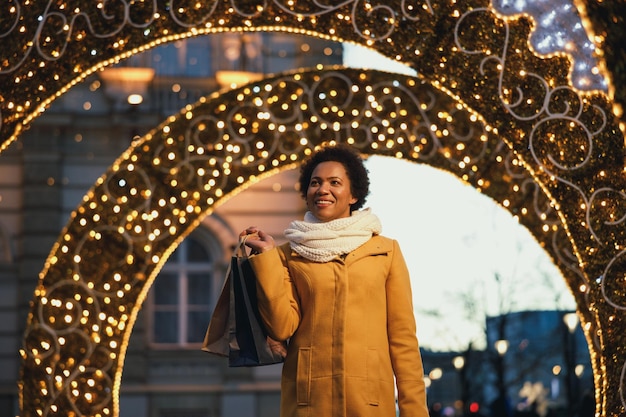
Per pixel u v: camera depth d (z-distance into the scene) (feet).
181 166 35.68
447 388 134.62
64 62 26.25
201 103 35.70
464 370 92.68
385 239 20.51
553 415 91.71
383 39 26.68
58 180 78.95
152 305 78.64
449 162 35.27
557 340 110.32
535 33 25.22
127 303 34.96
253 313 20.03
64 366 34.24
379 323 20.03
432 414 75.00
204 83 79.61
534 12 25.26
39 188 78.59
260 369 78.13
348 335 19.76
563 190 25.73
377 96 35.40
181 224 35.60
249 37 79.66
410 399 19.81
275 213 79.10
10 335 77.36
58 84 26.30
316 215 20.58
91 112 79.25
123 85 79.10
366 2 26.66
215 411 77.30
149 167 35.58
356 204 21.11
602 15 20.29
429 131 35.29
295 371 19.95
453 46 26.25
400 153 35.47
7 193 78.64
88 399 34.17
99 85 79.41
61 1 25.95
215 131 35.76
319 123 35.60
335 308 19.83
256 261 19.66
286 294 19.86
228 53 79.61
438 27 26.32
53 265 34.73
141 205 35.40
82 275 34.81
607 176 25.03
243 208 79.05
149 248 35.32
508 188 34.91
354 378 19.63
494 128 26.25
